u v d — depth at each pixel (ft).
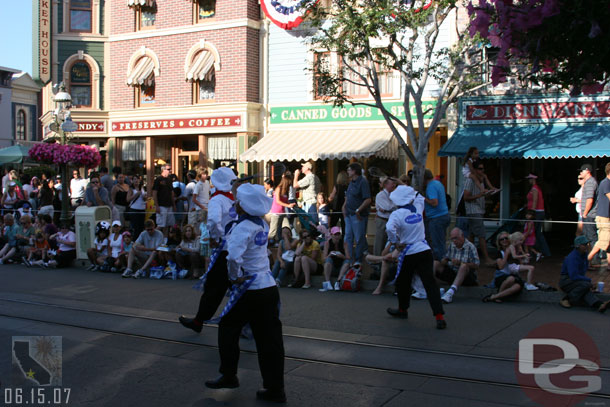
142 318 27.40
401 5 38.86
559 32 11.30
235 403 16.80
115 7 65.57
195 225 39.14
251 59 58.95
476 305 28.99
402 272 25.61
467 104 47.42
